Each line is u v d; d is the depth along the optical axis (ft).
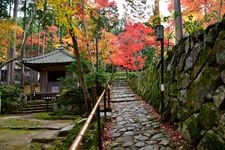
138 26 59.57
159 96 32.07
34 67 71.97
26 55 124.88
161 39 27.63
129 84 74.95
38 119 45.52
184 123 20.57
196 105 19.01
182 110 22.33
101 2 57.77
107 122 28.40
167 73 29.55
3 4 60.95
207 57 17.99
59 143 24.63
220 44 15.74
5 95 60.13
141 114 32.27
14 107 59.21
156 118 29.12
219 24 16.63
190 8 38.96
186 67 22.50
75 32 32.37
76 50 35.94
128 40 70.33
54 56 71.10
